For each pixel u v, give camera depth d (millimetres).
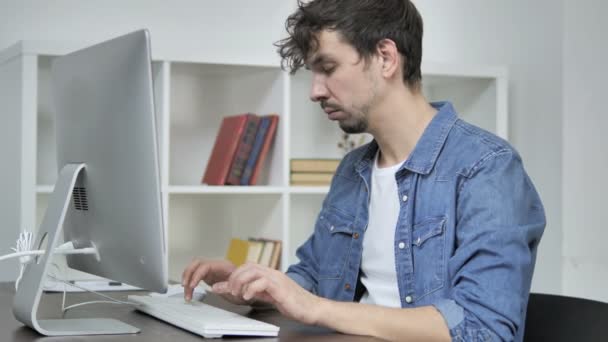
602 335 1478
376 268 1706
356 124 1675
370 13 1609
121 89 1332
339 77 1625
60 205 1403
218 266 1670
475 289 1389
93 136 1431
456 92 3420
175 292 1786
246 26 3246
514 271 1413
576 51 3203
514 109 3424
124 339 1276
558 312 1563
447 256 1542
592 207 3225
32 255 1404
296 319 1351
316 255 1905
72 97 1509
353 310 1357
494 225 1448
